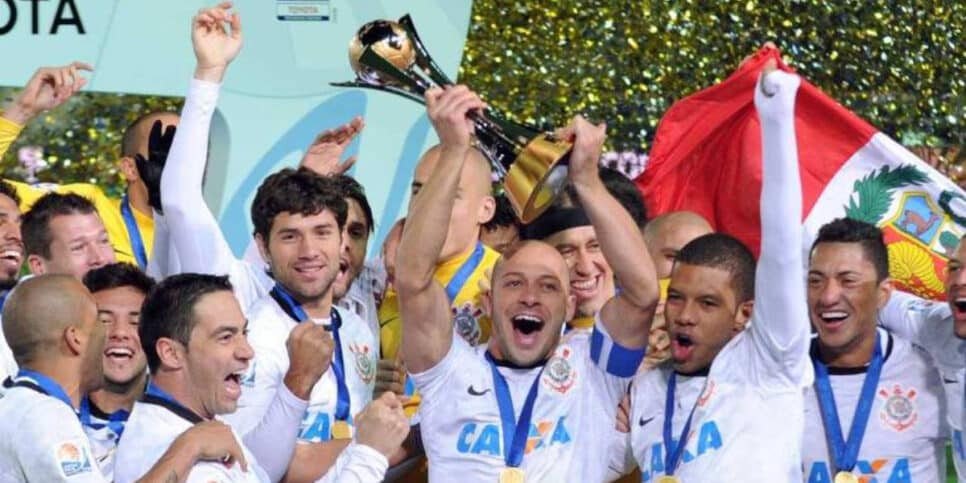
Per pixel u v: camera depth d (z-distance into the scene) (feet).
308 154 63.87
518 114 97.55
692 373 50.88
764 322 48.67
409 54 48.06
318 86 69.00
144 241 62.85
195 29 54.75
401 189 69.82
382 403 49.16
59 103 61.62
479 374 51.08
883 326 55.77
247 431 52.54
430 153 57.82
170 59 67.51
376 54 47.96
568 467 50.31
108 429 51.88
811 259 53.26
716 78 101.19
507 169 47.75
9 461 44.80
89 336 46.57
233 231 68.39
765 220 47.57
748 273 50.72
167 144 62.44
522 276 50.70
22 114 60.95
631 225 49.06
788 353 48.73
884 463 53.16
